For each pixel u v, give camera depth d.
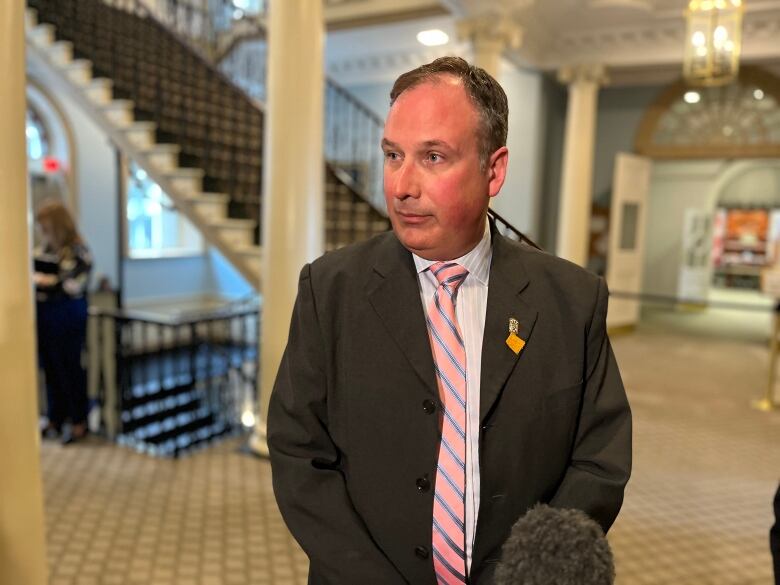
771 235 16.67
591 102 8.59
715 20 5.42
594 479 1.09
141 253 11.15
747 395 6.29
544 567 0.75
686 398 6.14
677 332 10.01
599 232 9.91
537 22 7.61
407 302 1.12
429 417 1.08
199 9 10.49
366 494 1.11
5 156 1.96
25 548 2.14
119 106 5.87
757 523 3.58
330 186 7.27
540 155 9.39
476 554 1.08
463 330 1.12
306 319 1.16
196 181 5.54
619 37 8.04
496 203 9.55
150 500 3.71
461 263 1.11
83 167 10.08
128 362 4.81
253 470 4.17
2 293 2.01
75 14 7.15
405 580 1.10
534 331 1.11
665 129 9.62
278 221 3.99
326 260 1.21
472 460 1.08
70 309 4.46
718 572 3.05
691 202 12.66
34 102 9.68
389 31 8.52
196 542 3.23
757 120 8.96
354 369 1.11
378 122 8.59
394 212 1.04
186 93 7.00
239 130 7.11
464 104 0.98
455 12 6.54
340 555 1.07
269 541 3.26
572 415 1.11
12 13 1.94
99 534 3.30
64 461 4.29
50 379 4.56
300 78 3.89
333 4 7.75
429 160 1.00
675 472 4.30
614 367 1.20
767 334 9.99
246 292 11.83
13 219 2.00
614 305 9.46
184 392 5.74
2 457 2.06
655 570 3.06
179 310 11.73
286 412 1.17
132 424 4.84
